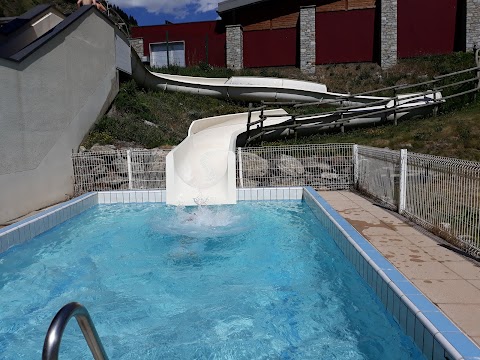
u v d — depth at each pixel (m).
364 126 12.96
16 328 3.76
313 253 5.52
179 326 3.73
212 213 7.67
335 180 8.86
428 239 4.70
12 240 5.53
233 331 3.61
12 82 6.75
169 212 7.81
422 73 18.05
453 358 2.27
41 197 7.58
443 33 19.34
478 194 3.98
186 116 14.20
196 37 23.92
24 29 10.94
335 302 4.07
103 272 5.06
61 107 8.52
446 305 2.93
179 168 9.14
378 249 4.35
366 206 6.73
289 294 4.30
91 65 10.26
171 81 16.36
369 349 3.20
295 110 14.73
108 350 3.36
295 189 8.60
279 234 6.40
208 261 5.35
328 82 19.56
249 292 4.39
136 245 6.03
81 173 8.88
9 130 6.62
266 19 22.22
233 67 22.17
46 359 1.30
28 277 4.92
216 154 10.33
